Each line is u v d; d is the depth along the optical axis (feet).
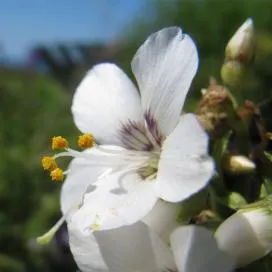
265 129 0.19
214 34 0.86
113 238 0.17
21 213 0.56
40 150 0.61
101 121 0.20
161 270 0.17
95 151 0.19
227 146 0.18
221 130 0.18
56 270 0.53
